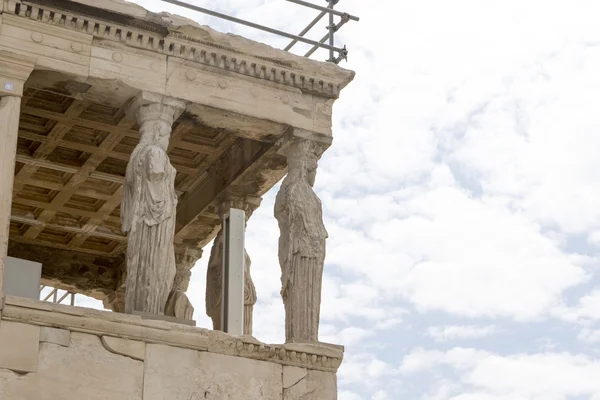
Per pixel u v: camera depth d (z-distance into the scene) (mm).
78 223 21750
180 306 19234
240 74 18391
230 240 18016
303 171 18484
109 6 17594
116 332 16266
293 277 17953
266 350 17047
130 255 17062
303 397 17094
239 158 19906
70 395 15805
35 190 21047
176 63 18016
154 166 17234
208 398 16516
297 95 18734
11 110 16734
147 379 16250
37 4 17234
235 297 17734
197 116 18234
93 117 19453
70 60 17297
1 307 15742
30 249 22000
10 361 15617
